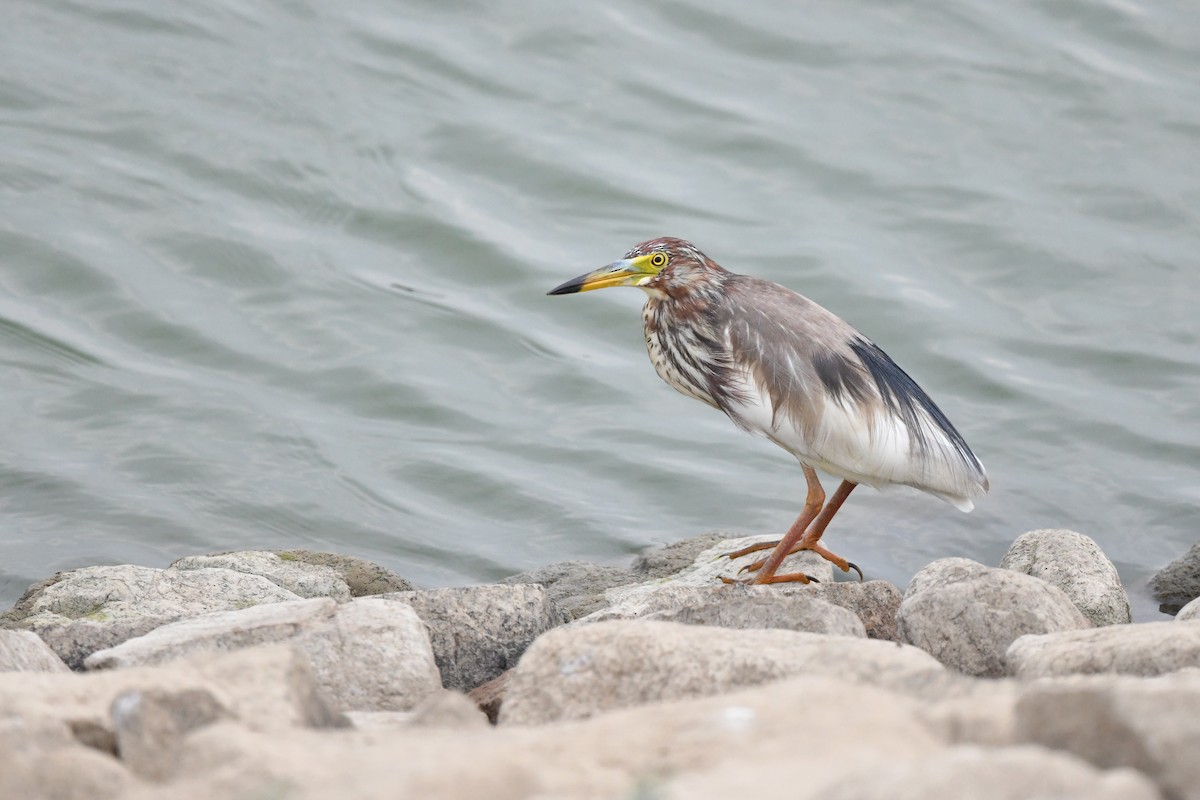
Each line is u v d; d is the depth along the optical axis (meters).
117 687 6.01
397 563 12.96
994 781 4.05
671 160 19.36
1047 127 20.23
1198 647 7.15
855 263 17.70
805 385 10.66
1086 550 11.14
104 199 17.58
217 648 8.05
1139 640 7.36
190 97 19.27
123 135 18.52
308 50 20.41
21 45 19.72
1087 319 17.08
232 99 19.36
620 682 6.86
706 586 9.82
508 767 4.64
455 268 17.47
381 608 8.43
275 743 5.21
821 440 10.67
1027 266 17.86
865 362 10.80
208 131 18.75
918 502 14.11
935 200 18.83
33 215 17.17
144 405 14.86
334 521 13.52
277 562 11.66
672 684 6.80
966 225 18.45
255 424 14.77
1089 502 14.18
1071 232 18.38
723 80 20.77
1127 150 19.84
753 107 20.25
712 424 15.50
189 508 13.49
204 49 20.17
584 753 4.98
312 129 19.06
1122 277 17.75
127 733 5.55
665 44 21.36
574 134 19.58
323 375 15.61
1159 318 17.11
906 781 4.10
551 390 15.83
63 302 16.16
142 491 13.66
